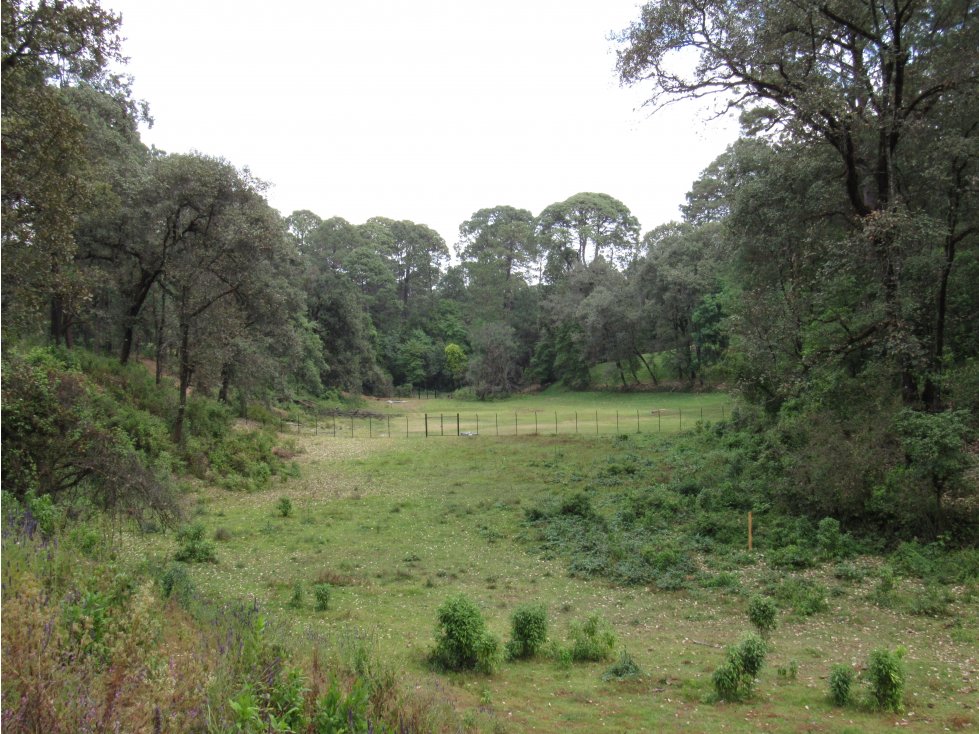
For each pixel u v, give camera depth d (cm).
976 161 1858
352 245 9131
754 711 894
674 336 6994
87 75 1702
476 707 844
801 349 2486
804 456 2000
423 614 1399
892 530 1736
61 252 1529
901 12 1808
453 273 11256
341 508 2628
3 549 655
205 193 2841
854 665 1105
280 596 1489
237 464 3225
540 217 10300
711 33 1966
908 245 1806
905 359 1878
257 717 429
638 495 2448
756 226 2500
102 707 414
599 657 1153
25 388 1371
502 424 5572
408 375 9669
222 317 3098
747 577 1644
